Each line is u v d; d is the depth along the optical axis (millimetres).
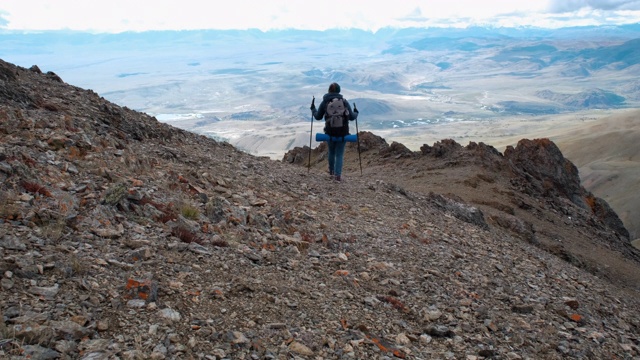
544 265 14398
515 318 8820
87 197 8188
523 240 24375
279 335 5992
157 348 4941
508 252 14625
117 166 10641
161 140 16812
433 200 19859
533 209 35219
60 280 5613
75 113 14945
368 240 11367
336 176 18016
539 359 7395
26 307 4914
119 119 16562
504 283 10922
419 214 16172
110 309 5418
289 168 18875
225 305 6332
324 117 18141
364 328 6730
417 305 8258
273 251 8961
